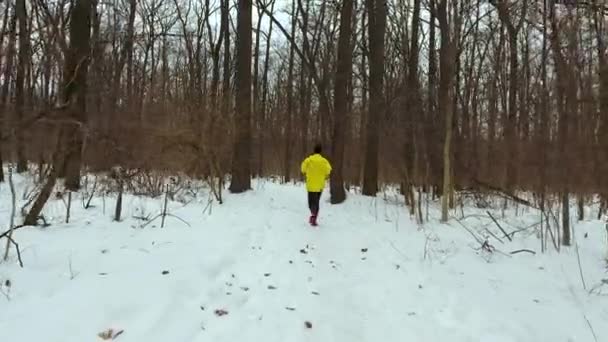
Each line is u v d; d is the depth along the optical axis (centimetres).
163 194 1332
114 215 973
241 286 600
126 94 1288
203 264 658
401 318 529
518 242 922
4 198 1081
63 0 1104
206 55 2905
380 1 1516
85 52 1030
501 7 1329
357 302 575
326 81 1995
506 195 1430
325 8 2627
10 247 654
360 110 2030
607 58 920
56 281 536
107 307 472
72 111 797
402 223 1133
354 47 2056
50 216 905
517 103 1886
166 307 495
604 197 1071
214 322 480
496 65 2109
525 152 1442
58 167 812
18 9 1120
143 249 707
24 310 452
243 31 1552
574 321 531
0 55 879
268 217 1170
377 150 1591
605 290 640
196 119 1346
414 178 1392
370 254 821
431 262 772
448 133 1131
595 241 941
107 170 1027
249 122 1590
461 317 537
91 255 649
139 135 1049
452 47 1106
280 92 3198
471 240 939
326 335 471
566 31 896
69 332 416
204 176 1596
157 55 3017
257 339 448
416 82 1454
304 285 627
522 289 642
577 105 924
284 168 3050
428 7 1523
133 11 2130
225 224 1010
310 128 3025
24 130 779
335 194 1451
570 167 960
